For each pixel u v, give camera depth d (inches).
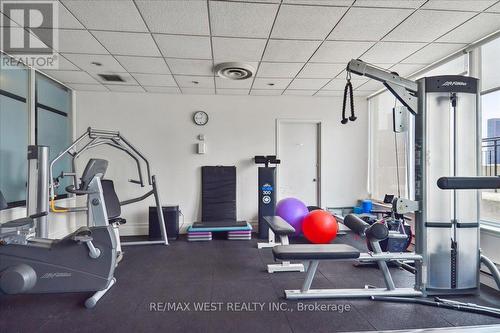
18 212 127.9
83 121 180.2
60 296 96.7
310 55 126.8
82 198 179.8
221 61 133.6
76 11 91.5
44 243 91.3
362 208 178.1
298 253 88.8
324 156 197.2
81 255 90.0
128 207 185.2
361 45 117.0
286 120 194.1
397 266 125.1
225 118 190.9
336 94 189.6
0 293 87.1
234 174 189.2
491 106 112.2
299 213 163.3
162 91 182.2
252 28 102.6
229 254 144.4
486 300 92.7
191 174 189.2
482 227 109.0
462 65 126.7
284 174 198.1
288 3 87.4
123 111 183.8
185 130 188.4
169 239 173.6
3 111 121.5
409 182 154.6
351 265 128.2
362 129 198.1
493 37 107.2
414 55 127.2
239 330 76.4
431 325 78.7
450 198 92.5
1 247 87.0
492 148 111.9
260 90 180.4
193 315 84.2
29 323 80.1
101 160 105.7
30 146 113.3
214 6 88.6
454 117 92.6
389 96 176.9
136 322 80.4
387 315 84.0
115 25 100.3
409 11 92.2
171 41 112.5
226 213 186.5
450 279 92.6
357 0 86.1
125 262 132.1
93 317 83.1
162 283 107.8
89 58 129.1
